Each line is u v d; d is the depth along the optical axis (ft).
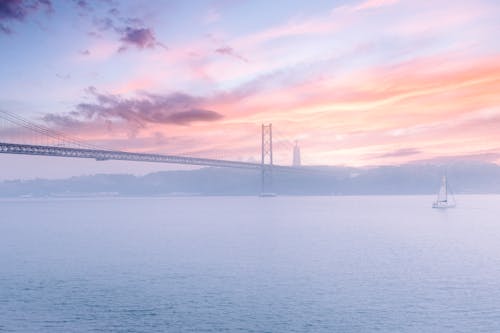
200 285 115.75
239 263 145.48
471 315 91.50
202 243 196.54
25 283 119.55
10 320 90.38
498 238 210.59
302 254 163.02
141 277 125.80
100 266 142.82
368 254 162.81
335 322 87.81
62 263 148.97
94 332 83.82
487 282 117.39
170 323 87.86
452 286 113.50
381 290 110.01
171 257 158.61
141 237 224.53
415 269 134.00
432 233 234.79
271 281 119.55
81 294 108.06
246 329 84.48
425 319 89.30
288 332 82.99
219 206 615.57
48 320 90.22
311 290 110.22
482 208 505.66
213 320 89.25
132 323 88.02
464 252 167.12
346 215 383.86
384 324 86.74
